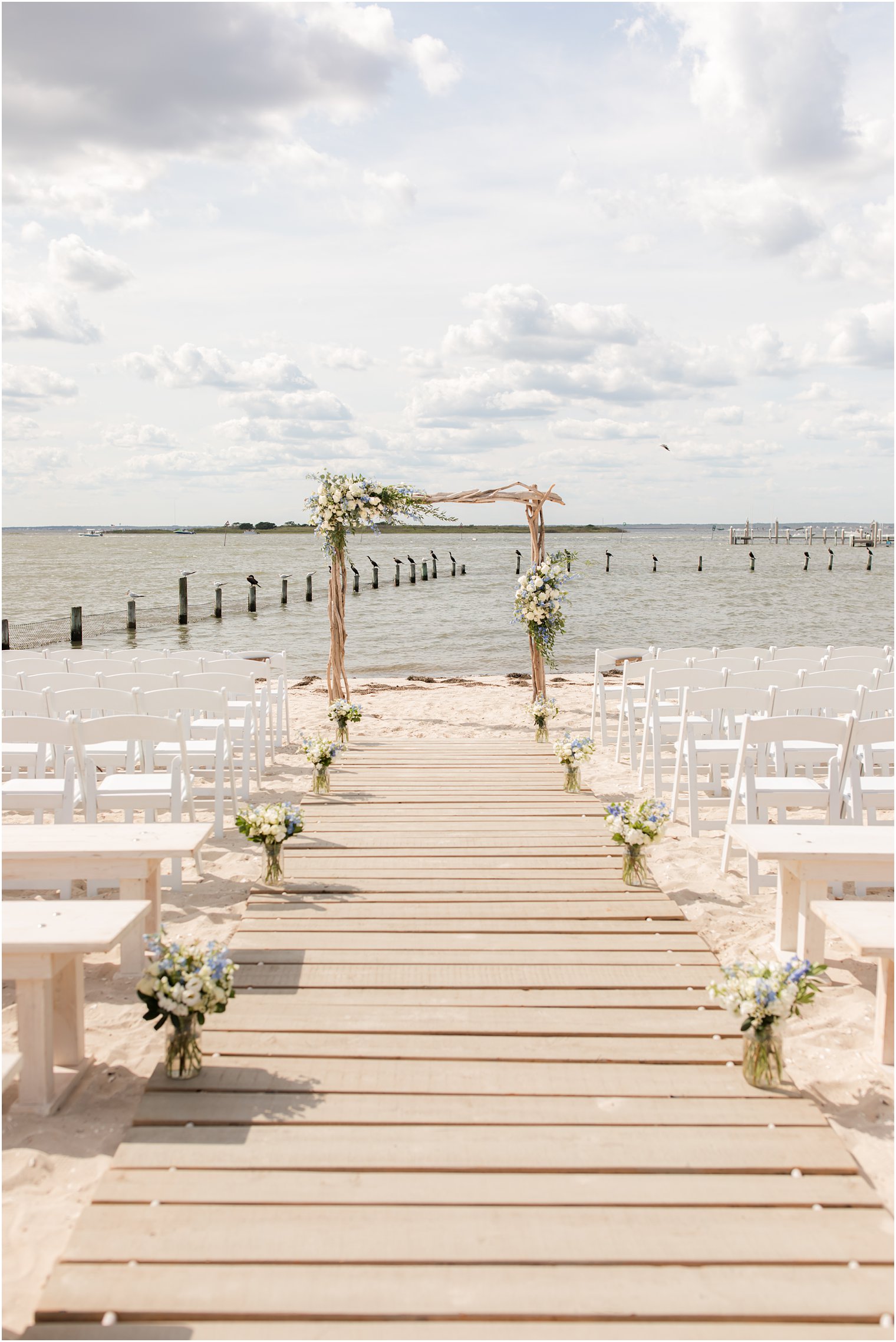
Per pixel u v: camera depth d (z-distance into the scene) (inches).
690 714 267.7
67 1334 85.0
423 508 407.2
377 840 232.8
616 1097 121.3
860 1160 113.2
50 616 1013.2
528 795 279.1
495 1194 102.0
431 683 558.6
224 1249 93.4
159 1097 120.0
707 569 2101.4
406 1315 86.1
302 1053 130.9
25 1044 121.6
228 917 187.5
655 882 202.1
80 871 157.5
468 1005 145.9
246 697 316.2
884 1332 85.7
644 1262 92.7
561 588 390.9
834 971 169.9
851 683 282.0
